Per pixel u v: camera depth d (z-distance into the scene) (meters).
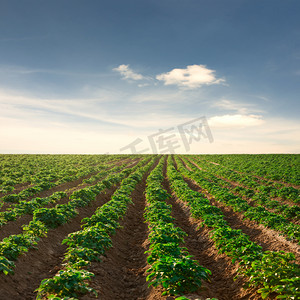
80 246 8.59
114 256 9.59
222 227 10.72
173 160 61.16
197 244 11.35
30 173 30.58
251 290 6.43
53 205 15.88
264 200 16.83
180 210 17.41
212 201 18.66
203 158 60.25
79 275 6.09
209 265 9.05
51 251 9.93
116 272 8.44
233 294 6.80
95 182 26.84
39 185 21.00
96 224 10.83
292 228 10.59
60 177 28.02
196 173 32.56
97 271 7.71
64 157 59.41
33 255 8.90
